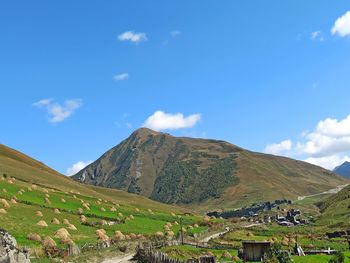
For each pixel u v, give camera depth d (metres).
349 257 90.12
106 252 79.38
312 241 134.12
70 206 131.25
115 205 162.62
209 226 158.50
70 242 78.06
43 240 73.62
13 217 93.00
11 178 150.75
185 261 64.88
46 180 180.62
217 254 88.00
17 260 50.00
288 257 78.88
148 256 70.56
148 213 162.62
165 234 113.75
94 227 105.94
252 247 81.88
